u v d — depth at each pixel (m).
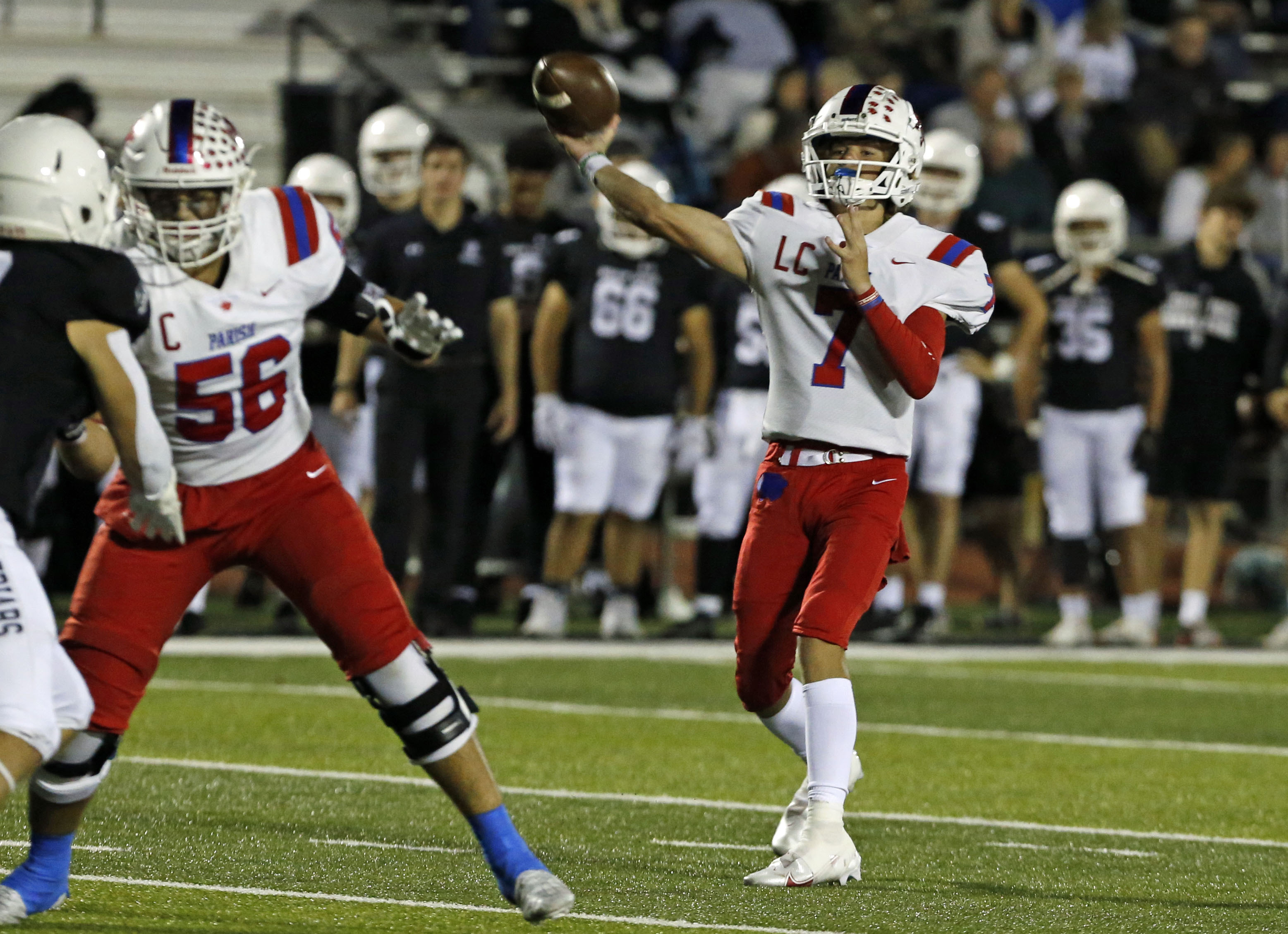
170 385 13.83
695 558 40.66
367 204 42.50
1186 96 55.53
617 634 38.50
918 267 16.59
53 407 13.03
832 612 16.03
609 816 19.23
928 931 14.05
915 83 54.56
